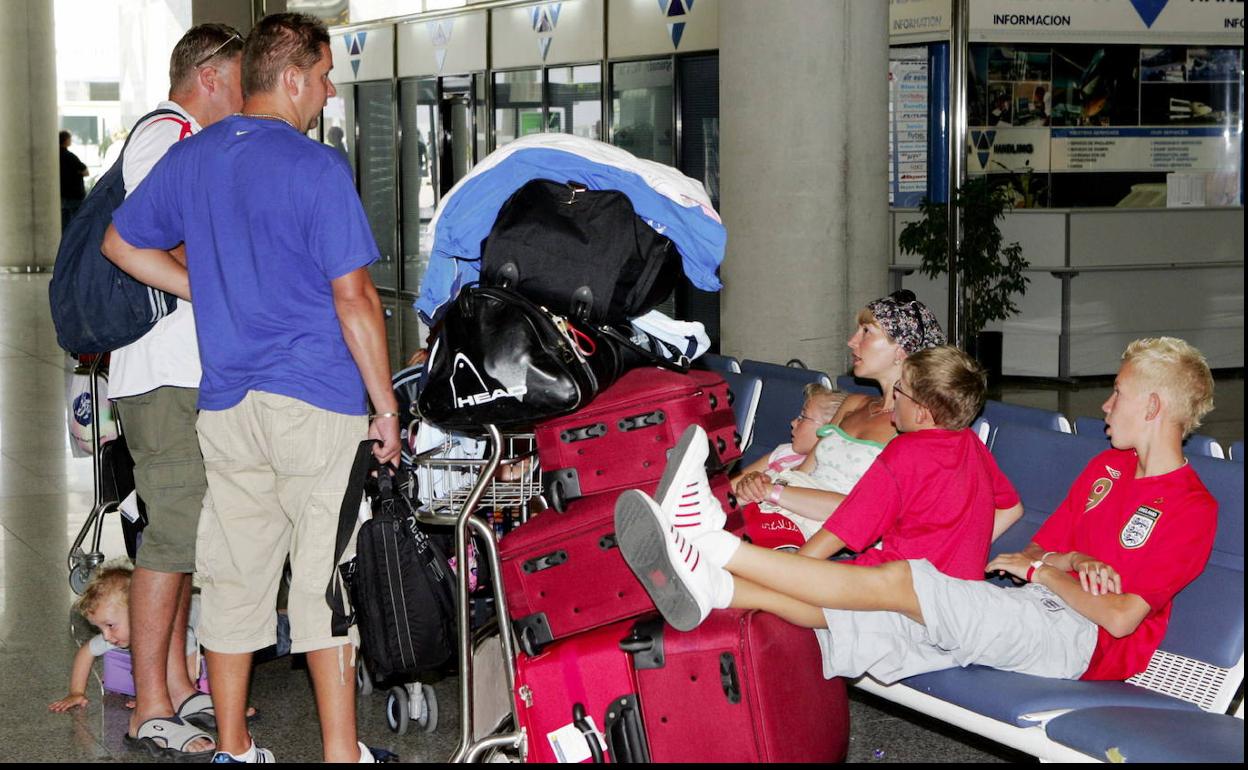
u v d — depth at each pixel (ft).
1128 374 11.32
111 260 12.46
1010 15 44.09
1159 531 11.06
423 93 55.77
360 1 59.62
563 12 45.78
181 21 98.53
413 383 13.29
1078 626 11.38
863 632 11.29
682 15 39.88
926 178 44.32
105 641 14.57
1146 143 47.55
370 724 14.34
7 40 78.13
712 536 10.87
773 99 23.90
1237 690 10.89
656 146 41.88
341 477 11.88
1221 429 31.53
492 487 12.59
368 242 11.65
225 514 12.04
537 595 11.38
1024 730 10.54
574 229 11.34
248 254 11.67
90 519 18.25
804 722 11.18
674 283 12.10
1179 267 39.40
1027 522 12.96
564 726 11.14
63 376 40.40
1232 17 46.29
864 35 24.09
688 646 10.75
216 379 11.85
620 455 11.37
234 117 11.96
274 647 15.48
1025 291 38.42
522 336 10.91
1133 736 9.54
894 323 14.01
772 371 17.07
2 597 18.40
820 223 24.11
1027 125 46.14
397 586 11.46
